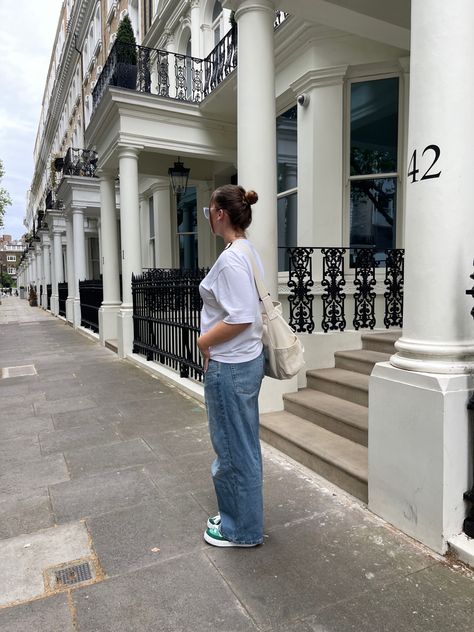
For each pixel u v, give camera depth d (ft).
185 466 12.07
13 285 401.90
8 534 8.93
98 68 69.10
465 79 7.68
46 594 7.14
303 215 20.75
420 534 8.20
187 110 28.48
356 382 13.80
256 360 7.85
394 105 19.02
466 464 7.86
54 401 18.92
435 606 6.68
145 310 26.76
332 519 9.14
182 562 7.89
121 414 16.83
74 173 50.14
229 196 7.92
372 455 9.20
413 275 8.37
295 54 20.79
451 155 7.79
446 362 7.96
